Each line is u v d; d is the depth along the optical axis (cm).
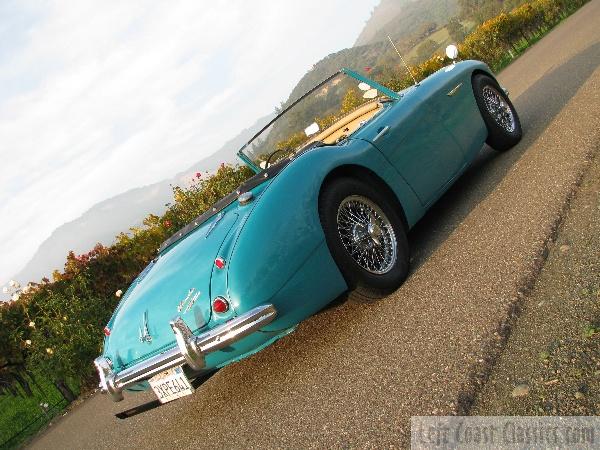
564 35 1553
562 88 699
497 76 1537
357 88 503
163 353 305
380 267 354
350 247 337
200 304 292
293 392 315
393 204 389
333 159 350
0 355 704
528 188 414
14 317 718
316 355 340
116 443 427
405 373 265
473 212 427
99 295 775
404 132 413
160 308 313
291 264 297
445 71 508
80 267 773
